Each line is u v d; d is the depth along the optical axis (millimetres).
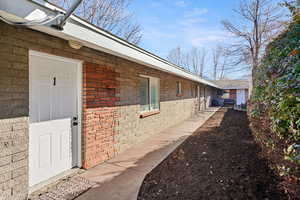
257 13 14266
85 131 3883
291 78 2105
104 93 4426
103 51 3941
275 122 2553
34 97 3084
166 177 3447
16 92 2592
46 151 3297
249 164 3662
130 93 5598
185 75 10070
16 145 2590
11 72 2533
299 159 1737
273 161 2977
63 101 3611
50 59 3324
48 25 2357
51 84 3371
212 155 4422
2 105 2424
